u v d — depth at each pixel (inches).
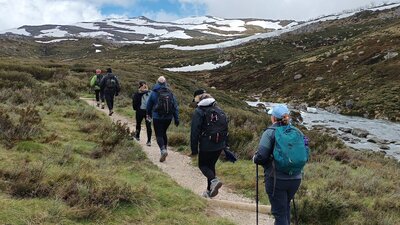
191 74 4658.0
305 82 2977.4
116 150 419.8
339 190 370.3
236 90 3486.7
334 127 1600.6
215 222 274.1
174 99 434.6
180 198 303.0
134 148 450.6
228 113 844.0
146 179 335.6
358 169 525.7
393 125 1702.8
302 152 225.1
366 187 397.4
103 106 808.3
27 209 223.9
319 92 2615.7
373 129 1573.6
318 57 3545.8
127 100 960.9
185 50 7440.9
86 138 457.4
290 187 231.6
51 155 349.4
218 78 4092.0
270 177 233.1
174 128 624.7
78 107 671.1
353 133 1451.8
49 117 562.6
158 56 6624.0
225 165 457.7
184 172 415.5
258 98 2906.0
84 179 283.7
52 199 247.4
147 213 264.5
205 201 320.5
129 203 269.9
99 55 7701.8
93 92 1095.6
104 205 254.4
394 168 591.2
